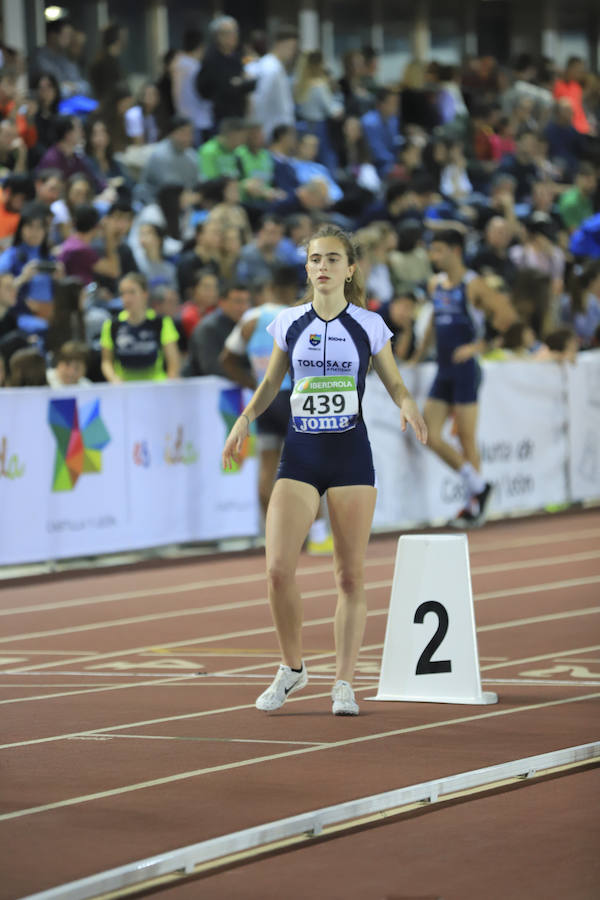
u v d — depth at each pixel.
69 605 28.11
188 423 33.78
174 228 42.97
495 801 14.16
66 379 32.94
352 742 16.70
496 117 57.66
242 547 35.91
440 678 19.08
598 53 73.12
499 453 39.84
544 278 43.34
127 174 45.69
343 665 18.53
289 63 51.72
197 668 21.97
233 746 16.61
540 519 40.19
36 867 12.23
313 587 29.73
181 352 38.00
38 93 44.34
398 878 11.91
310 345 18.59
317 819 13.20
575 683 20.14
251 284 38.56
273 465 34.50
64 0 55.41
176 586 30.22
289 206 45.41
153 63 58.78
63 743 16.89
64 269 38.19
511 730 17.19
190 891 11.71
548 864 12.19
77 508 31.78
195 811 13.87
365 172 51.78
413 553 19.38
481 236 50.56
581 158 60.25
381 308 41.28
